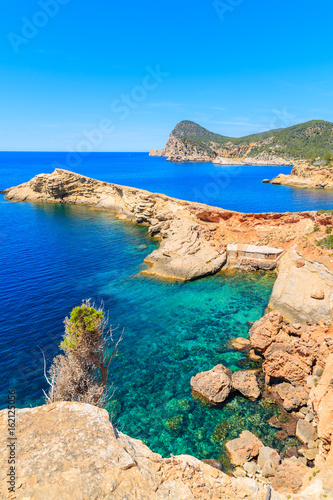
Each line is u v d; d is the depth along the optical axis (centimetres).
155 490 1081
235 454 1905
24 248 6334
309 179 15650
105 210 10588
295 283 3991
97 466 1023
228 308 3956
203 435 2112
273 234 5809
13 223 8606
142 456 1238
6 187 14900
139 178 18800
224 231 6206
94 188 11588
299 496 1396
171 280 4825
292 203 10919
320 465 1655
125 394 2495
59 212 10250
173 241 5681
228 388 2428
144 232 7644
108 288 4478
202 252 5462
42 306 3881
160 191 13675
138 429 2167
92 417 1216
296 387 2420
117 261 5603
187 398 2452
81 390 1548
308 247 4506
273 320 2930
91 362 1636
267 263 5253
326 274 3875
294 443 2014
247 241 5947
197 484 1203
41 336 3234
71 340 1532
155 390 2541
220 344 3178
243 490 1291
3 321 3512
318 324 2816
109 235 7388
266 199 11806
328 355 2344
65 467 1001
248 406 2362
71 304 3953
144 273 5041
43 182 12125
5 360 2852
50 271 5081
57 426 1162
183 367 2823
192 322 3609
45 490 926
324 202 11044
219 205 10675
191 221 6328
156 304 4047
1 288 4397
